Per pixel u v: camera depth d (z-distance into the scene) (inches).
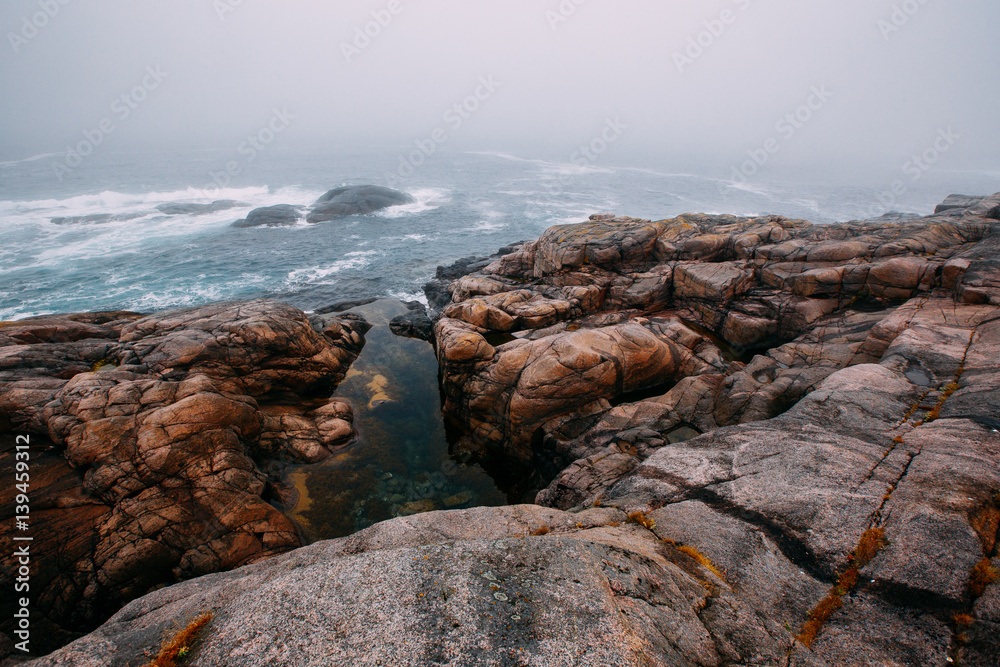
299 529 509.0
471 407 673.6
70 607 392.5
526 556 198.1
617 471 469.1
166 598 248.2
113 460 461.1
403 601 171.6
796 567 228.5
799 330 727.1
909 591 207.6
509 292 912.3
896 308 650.8
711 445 352.5
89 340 682.2
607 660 149.3
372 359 868.0
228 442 512.7
